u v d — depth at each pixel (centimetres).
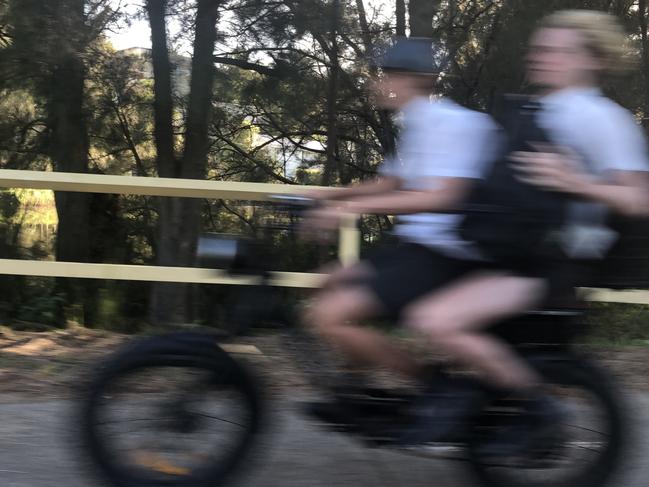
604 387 288
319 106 1220
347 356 296
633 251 274
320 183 1433
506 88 1054
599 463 291
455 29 1105
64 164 1203
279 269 321
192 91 1095
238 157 1438
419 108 293
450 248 279
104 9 974
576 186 264
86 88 1131
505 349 277
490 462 281
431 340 278
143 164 1291
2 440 346
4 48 938
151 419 290
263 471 328
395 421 282
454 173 275
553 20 295
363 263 302
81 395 287
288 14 973
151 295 680
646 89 982
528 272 277
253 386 296
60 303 604
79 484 305
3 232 1140
